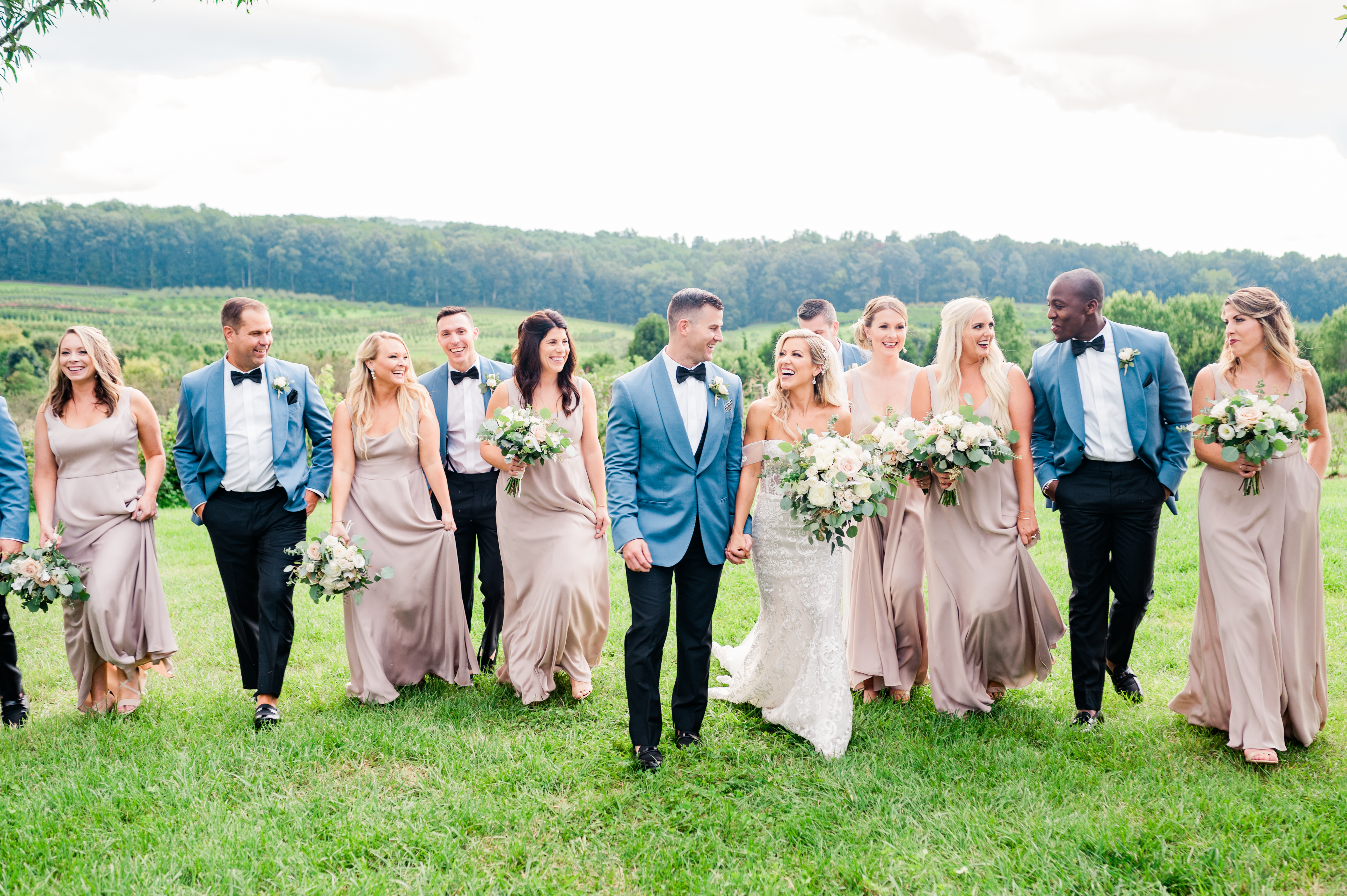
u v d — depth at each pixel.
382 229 133.62
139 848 3.29
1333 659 5.26
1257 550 4.08
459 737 4.32
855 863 3.14
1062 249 110.69
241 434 4.74
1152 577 4.59
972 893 2.95
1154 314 57.00
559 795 3.74
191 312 106.81
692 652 4.20
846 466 3.96
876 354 5.24
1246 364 4.36
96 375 4.69
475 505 5.48
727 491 4.26
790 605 4.30
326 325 104.31
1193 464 19.61
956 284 109.56
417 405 5.02
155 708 4.88
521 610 4.97
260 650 4.70
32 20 7.81
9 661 4.75
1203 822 3.36
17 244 112.56
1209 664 4.22
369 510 4.97
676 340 4.24
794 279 106.81
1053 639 4.63
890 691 4.92
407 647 5.08
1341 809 3.40
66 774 3.93
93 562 4.65
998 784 3.75
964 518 4.56
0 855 3.23
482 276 117.56
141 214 125.44
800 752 4.17
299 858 3.19
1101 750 4.09
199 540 11.33
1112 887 3.00
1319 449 4.31
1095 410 4.44
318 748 4.14
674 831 3.43
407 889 3.03
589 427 5.06
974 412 4.61
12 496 4.67
